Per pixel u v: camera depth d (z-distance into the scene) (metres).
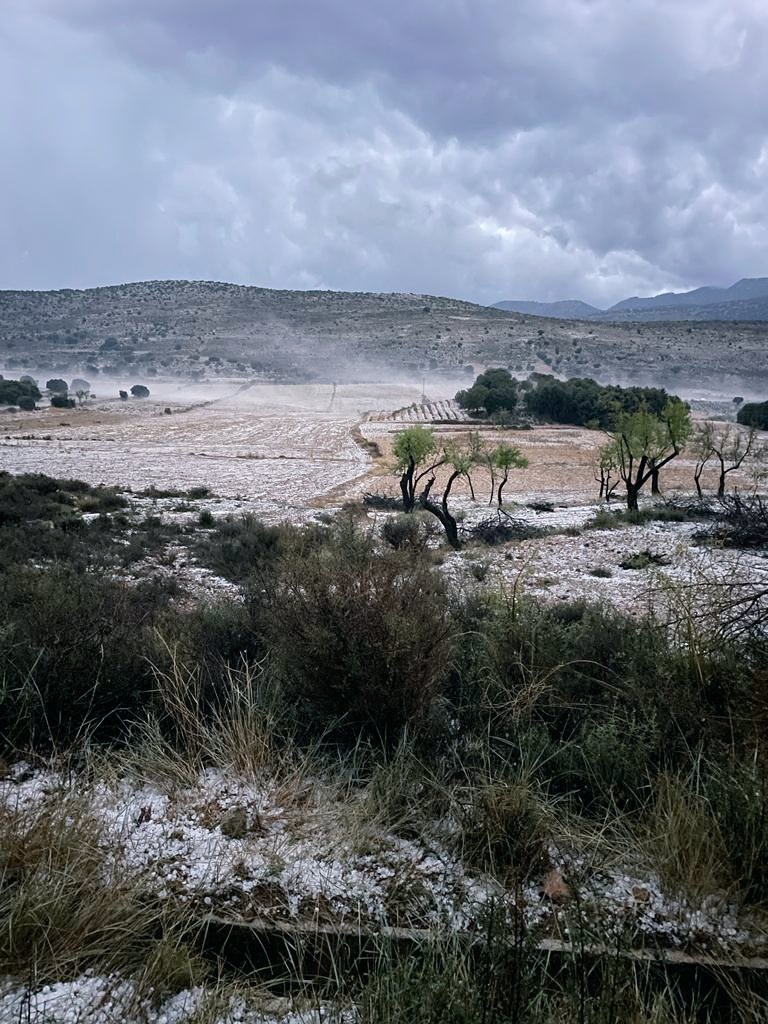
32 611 4.72
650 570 8.62
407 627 3.77
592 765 3.47
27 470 43.72
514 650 4.56
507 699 4.12
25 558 13.87
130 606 5.74
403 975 2.17
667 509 23.50
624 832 3.12
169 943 2.39
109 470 45.69
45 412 107.12
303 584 4.11
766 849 2.78
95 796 3.29
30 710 3.88
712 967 2.39
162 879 2.73
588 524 22.34
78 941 2.42
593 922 2.51
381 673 3.77
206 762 3.77
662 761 3.55
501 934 2.39
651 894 2.75
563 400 93.44
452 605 5.92
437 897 2.70
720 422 89.31
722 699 3.94
